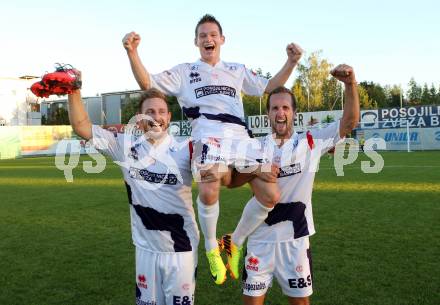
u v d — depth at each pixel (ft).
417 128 111.65
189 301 11.09
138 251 11.23
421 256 19.49
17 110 188.75
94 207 35.09
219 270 11.39
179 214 11.09
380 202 33.86
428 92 247.70
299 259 11.64
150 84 12.64
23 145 133.80
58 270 18.88
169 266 10.88
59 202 38.06
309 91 205.67
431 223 26.04
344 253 20.20
